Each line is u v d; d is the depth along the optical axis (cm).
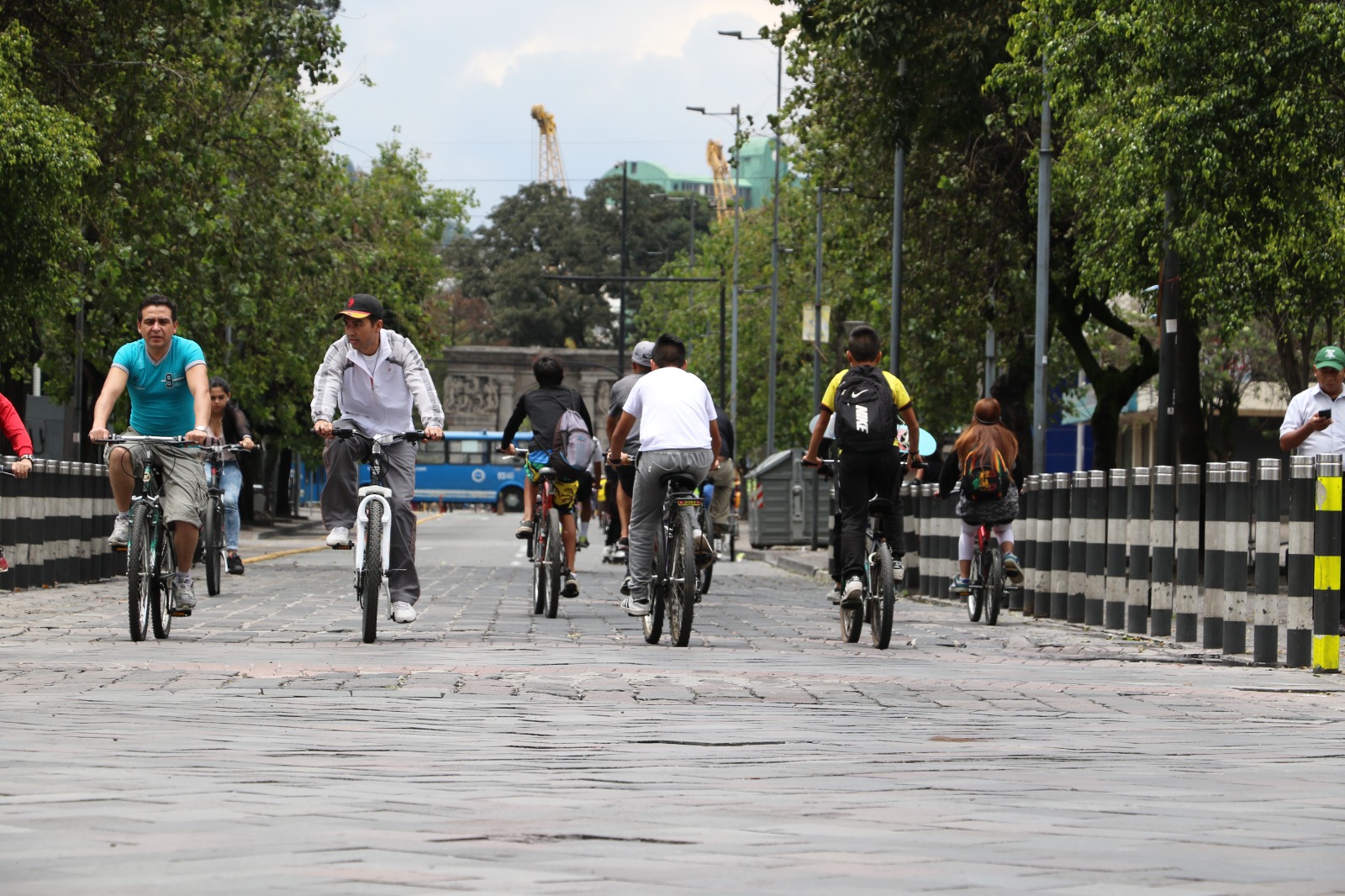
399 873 496
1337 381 2017
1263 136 2825
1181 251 2967
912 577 3091
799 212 8231
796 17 4391
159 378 1772
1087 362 4931
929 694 1298
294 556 4822
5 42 3525
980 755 916
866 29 4059
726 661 1580
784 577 3938
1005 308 4766
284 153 4809
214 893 457
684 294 14162
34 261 3572
